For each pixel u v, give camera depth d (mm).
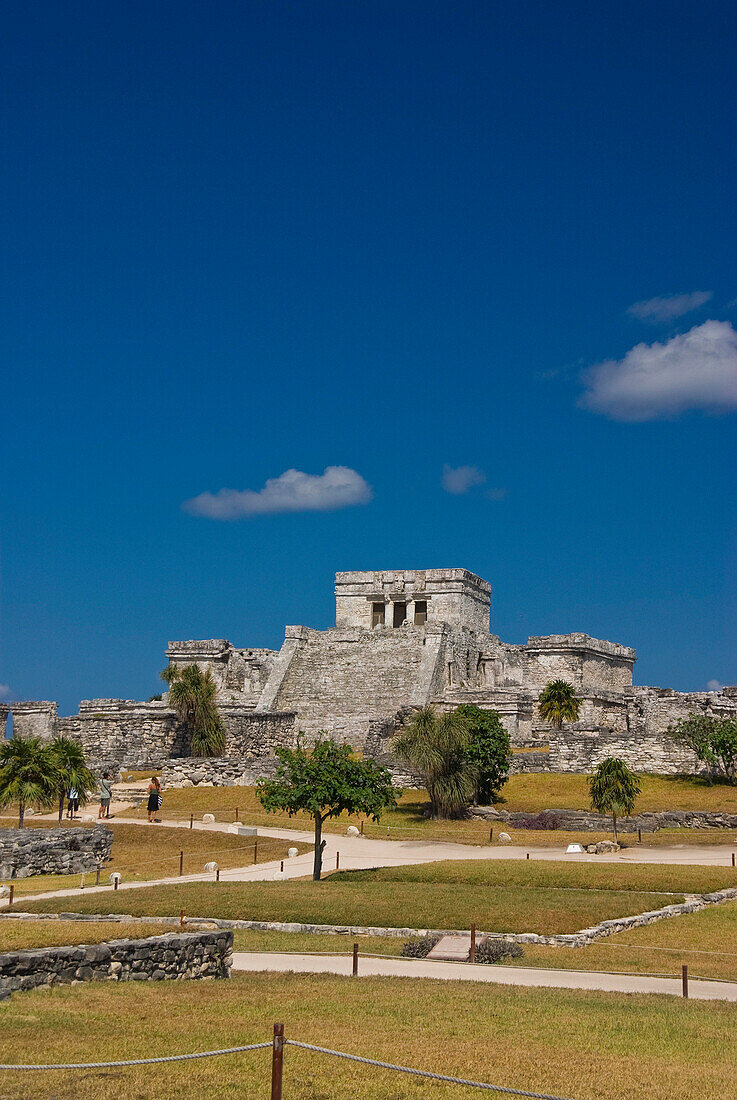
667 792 60031
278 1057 14461
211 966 24172
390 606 103062
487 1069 17531
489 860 42562
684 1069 17906
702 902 35625
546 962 28281
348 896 35375
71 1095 15680
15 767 51812
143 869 44844
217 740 72812
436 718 59594
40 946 22031
